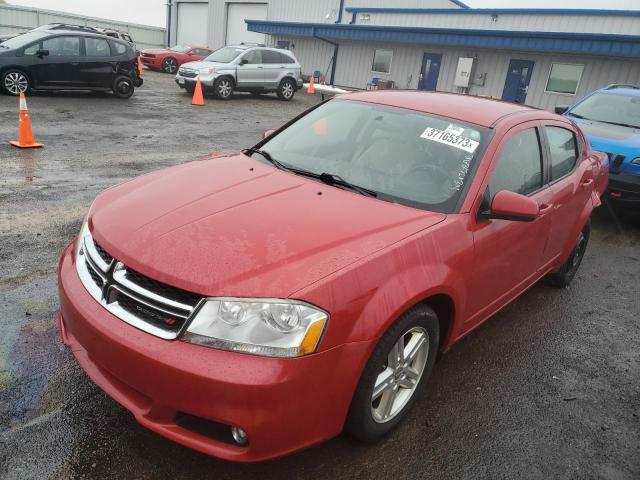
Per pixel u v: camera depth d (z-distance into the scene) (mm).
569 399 3330
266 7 32312
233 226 2484
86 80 14227
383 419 2660
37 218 5352
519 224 3357
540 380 3498
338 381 2238
